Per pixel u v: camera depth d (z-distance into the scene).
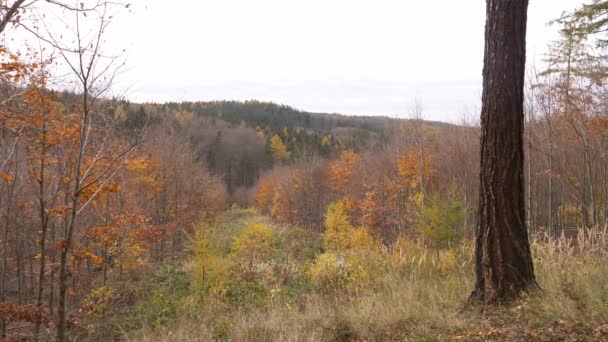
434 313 5.23
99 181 8.38
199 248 11.72
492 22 5.02
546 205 20.55
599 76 12.91
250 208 53.28
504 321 4.50
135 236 12.27
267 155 72.94
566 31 12.34
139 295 12.93
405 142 26.34
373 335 4.99
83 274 13.64
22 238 11.50
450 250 9.62
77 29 9.24
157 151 19.52
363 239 13.52
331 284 9.99
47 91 6.87
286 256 16.31
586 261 6.59
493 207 5.09
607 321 4.02
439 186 23.14
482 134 5.20
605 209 13.43
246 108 108.56
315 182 35.53
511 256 5.00
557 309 4.41
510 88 4.96
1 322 9.63
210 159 65.31
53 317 8.73
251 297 10.54
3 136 7.70
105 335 9.76
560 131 15.27
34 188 8.77
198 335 6.72
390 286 7.62
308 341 5.03
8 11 5.05
